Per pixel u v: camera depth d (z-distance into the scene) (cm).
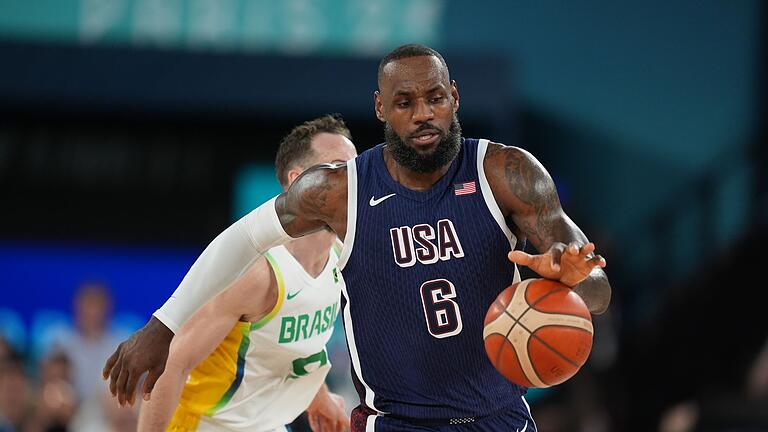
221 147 4891
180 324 1595
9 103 4519
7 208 4791
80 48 4466
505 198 1488
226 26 4712
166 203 4862
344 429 2105
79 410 3459
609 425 4059
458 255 1488
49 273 4775
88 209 4831
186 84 4459
